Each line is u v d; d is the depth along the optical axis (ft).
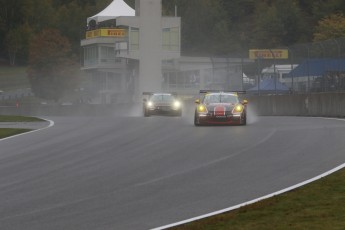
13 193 152.05
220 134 268.41
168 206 132.26
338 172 159.12
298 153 198.90
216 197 139.54
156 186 154.71
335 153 194.08
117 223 118.93
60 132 306.35
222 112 314.14
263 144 225.97
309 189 140.97
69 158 208.85
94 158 206.59
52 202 140.05
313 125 301.22
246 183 154.10
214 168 177.58
